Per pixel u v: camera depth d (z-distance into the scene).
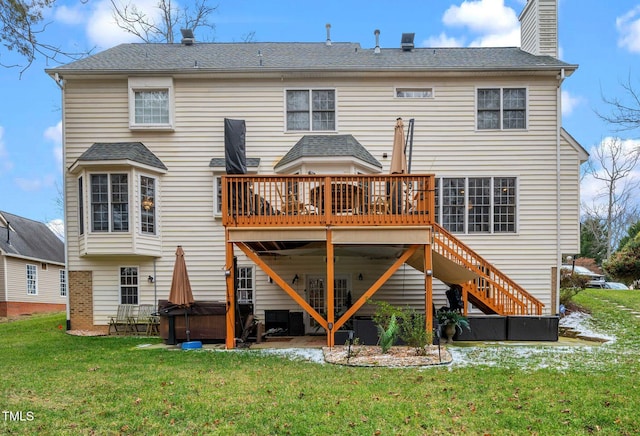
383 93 12.70
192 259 12.47
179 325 10.41
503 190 12.69
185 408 5.28
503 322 10.43
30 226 27.66
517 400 5.52
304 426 4.68
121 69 12.31
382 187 10.42
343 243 9.24
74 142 12.50
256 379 6.62
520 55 13.87
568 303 14.16
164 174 12.52
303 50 14.63
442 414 5.04
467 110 12.69
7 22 8.10
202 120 12.62
